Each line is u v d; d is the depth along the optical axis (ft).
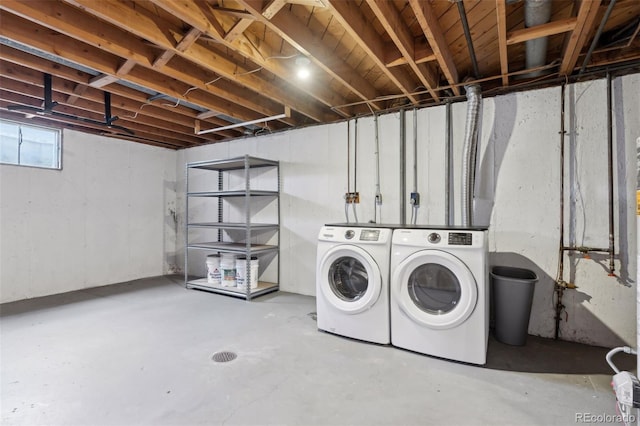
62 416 5.70
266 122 14.28
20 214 13.25
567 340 9.03
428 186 11.15
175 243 19.06
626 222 8.46
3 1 5.71
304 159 14.07
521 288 8.45
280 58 8.57
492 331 9.68
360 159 12.58
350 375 7.12
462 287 7.53
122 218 16.67
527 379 6.96
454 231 7.86
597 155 8.76
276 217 14.89
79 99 11.33
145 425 5.50
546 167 9.35
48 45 7.36
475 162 9.84
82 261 15.12
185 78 9.22
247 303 12.55
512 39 6.95
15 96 11.01
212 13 6.67
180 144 18.08
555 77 9.16
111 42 7.35
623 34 7.79
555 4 6.81
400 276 8.25
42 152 14.01
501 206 9.91
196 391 6.49
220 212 17.10
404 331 8.30
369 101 10.75
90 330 9.69
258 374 7.16
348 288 9.59
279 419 5.67
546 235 9.33
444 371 7.29
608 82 8.60
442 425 5.52
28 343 8.73
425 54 7.86
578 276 8.95
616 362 7.73
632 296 8.38
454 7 6.73
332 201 13.26
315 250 13.73
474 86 9.42
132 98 10.77
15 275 13.07
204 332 9.54
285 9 6.79
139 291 14.47
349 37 7.95
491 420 5.64
